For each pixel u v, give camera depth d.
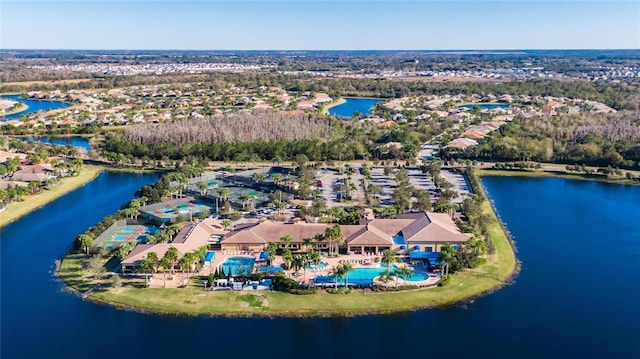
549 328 156.12
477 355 143.88
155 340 148.62
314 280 178.88
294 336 150.25
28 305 165.88
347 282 177.00
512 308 166.62
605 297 174.62
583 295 175.75
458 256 188.75
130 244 198.25
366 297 169.00
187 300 166.50
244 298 167.50
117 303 165.62
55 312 162.12
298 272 185.88
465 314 162.50
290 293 170.50
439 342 149.12
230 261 196.38
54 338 149.38
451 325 156.88
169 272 186.25
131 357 141.88
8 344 146.38
